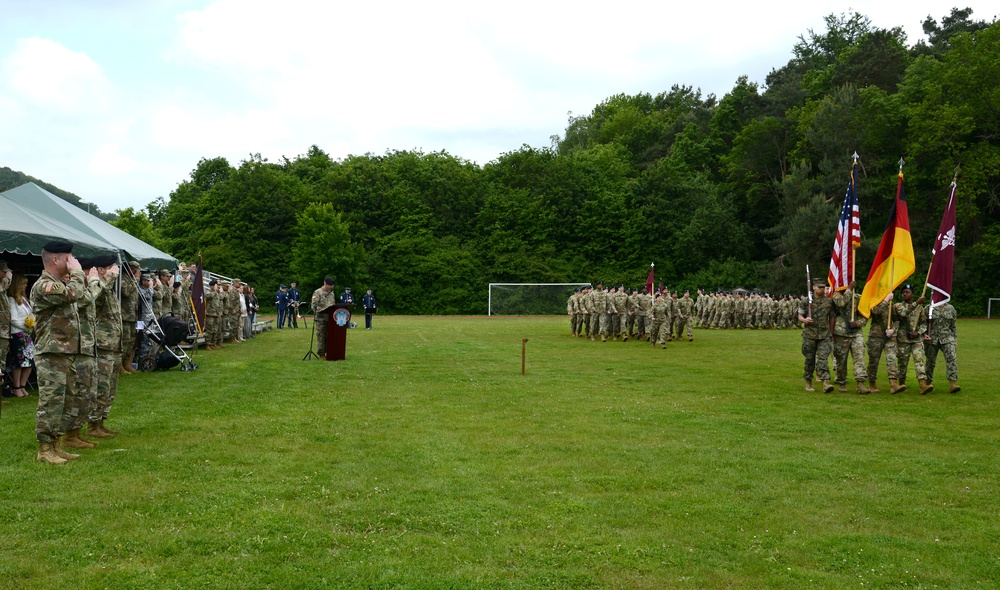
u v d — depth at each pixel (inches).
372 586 183.2
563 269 2559.1
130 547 205.8
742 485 277.4
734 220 2603.3
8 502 242.5
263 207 2502.5
